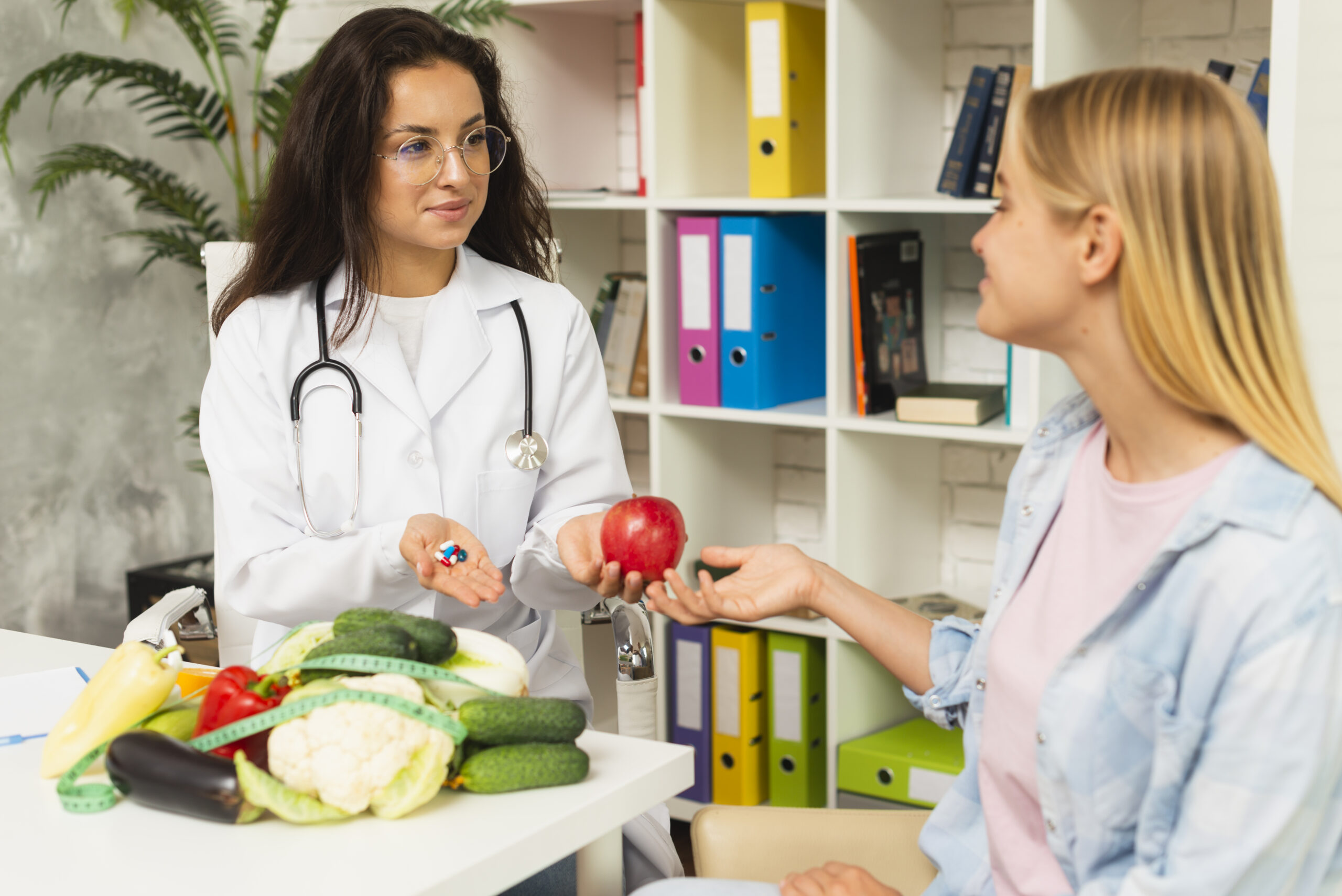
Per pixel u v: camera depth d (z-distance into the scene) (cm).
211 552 324
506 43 258
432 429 160
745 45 261
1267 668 86
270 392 158
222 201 321
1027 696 103
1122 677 95
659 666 262
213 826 95
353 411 156
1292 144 151
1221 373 90
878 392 230
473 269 171
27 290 276
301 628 109
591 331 177
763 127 232
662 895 115
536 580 160
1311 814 88
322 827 95
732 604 126
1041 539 110
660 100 239
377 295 162
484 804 99
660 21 237
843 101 217
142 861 90
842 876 114
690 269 241
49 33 277
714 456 263
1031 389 207
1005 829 108
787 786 254
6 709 124
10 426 276
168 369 309
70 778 99
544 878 140
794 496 282
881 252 230
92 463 293
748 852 128
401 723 94
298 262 162
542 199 185
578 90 275
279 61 321
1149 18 229
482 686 102
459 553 132
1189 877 88
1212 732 89
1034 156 95
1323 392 159
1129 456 101
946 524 265
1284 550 87
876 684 246
